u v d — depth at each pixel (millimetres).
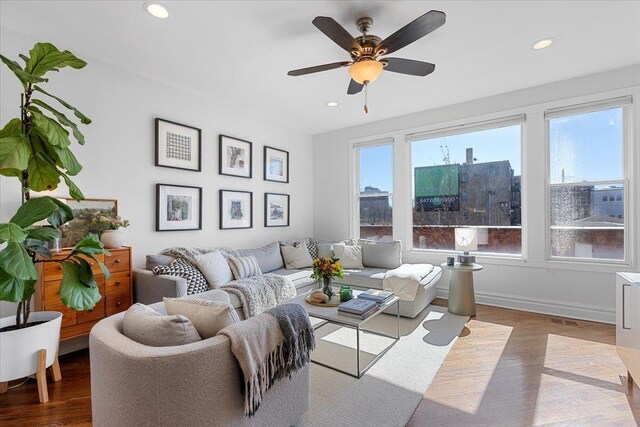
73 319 2279
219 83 3270
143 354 1100
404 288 3260
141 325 1286
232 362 1237
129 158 2945
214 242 3736
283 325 1440
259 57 2736
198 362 1129
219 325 1350
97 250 1792
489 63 2893
